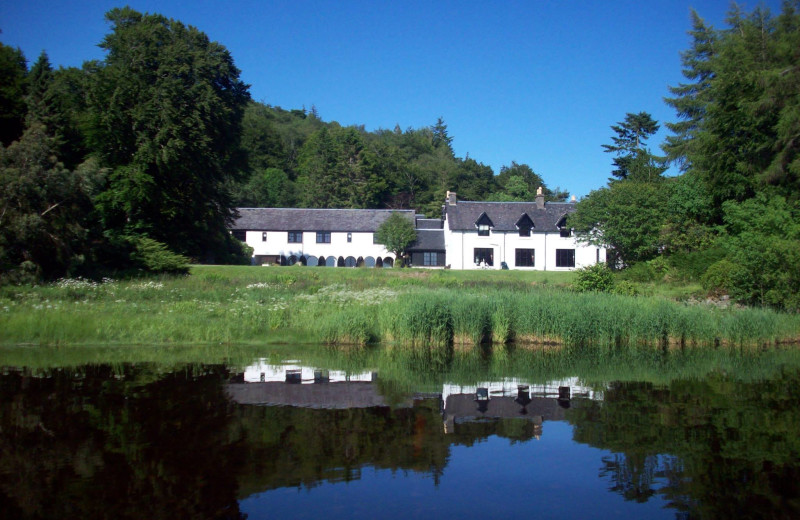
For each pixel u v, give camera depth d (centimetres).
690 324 1956
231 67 4375
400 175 9494
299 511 630
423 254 6050
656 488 709
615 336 1953
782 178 3155
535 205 6009
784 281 2377
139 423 922
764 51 3662
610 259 4156
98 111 3812
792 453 827
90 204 2927
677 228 3844
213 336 1794
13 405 1012
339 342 1850
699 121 4678
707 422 983
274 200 8312
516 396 1165
